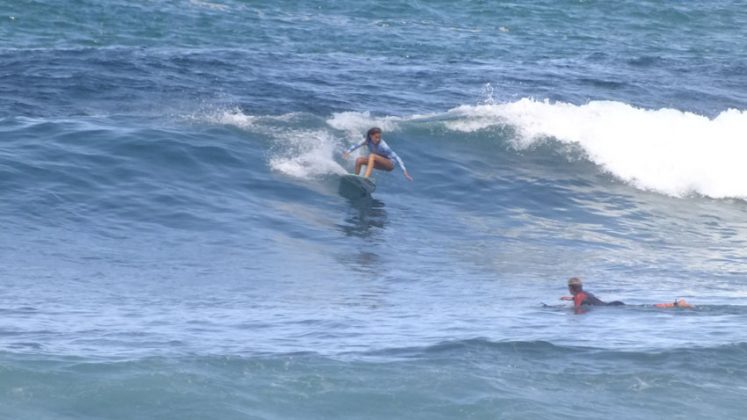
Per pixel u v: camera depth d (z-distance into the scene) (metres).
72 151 79.62
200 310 53.50
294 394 36.03
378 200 80.94
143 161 79.88
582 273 67.00
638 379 38.41
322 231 73.50
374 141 81.75
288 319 50.78
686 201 87.56
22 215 69.88
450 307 55.28
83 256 64.50
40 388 35.34
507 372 38.84
